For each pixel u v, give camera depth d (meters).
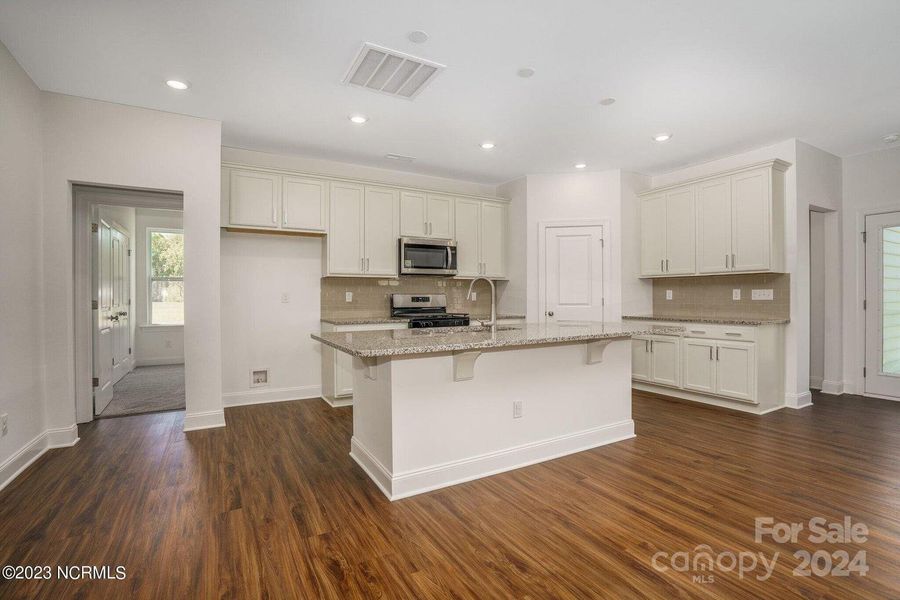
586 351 3.10
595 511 2.21
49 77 2.84
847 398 4.45
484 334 2.68
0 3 2.11
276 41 2.46
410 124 3.66
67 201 3.09
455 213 5.09
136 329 6.65
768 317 4.23
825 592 1.59
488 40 2.46
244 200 3.99
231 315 4.24
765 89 3.05
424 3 2.14
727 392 4.00
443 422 2.53
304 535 1.99
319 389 4.63
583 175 5.02
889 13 2.22
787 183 4.07
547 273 5.10
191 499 2.33
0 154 2.48
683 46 2.52
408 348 2.09
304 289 4.55
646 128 3.76
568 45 2.51
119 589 1.62
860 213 4.50
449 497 2.37
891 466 2.74
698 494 2.38
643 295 5.07
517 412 2.80
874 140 4.09
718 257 4.27
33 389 2.87
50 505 2.25
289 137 3.95
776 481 2.54
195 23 2.29
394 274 4.70
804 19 2.28
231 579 1.68
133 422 3.71
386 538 1.97
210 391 3.54
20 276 2.71
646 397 4.52
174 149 3.39
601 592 1.61
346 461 2.87
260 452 3.02
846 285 4.62
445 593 1.61
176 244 7.05
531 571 1.73
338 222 4.41
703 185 4.39
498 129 3.78
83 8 2.16
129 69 2.75
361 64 2.72
